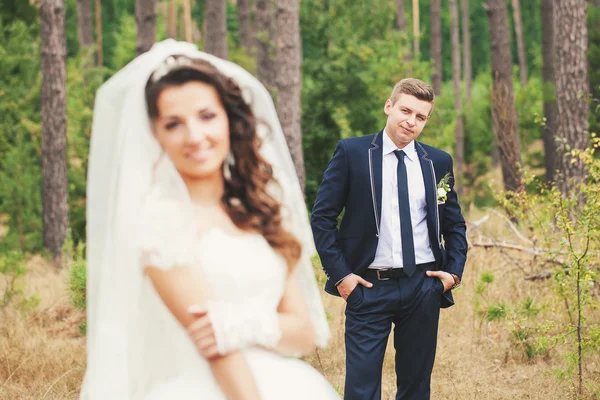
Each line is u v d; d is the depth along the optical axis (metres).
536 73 31.98
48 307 7.65
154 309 1.75
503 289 7.20
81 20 26.69
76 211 13.86
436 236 4.00
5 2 15.43
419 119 3.91
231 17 40.28
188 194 1.72
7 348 6.28
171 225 1.62
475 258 7.91
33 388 5.66
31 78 15.16
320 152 13.35
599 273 5.59
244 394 1.58
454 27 26.50
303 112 13.30
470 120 20.58
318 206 4.02
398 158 3.97
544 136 15.84
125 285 1.65
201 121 1.68
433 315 4.00
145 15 12.98
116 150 1.72
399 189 3.95
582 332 5.37
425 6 50.28
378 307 3.93
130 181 1.66
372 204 3.94
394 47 13.72
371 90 13.23
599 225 5.04
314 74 13.38
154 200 1.65
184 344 1.77
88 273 1.79
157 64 1.70
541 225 6.22
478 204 19.19
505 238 8.82
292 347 1.78
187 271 1.60
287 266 1.81
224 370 1.60
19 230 13.34
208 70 1.71
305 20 13.59
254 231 1.77
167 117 1.67
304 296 1.89
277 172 1.87
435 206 3.98
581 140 10.06
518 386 5.55
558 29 10.29
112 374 1.68
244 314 1.64
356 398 3.89
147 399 1.73
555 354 6.13
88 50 17.58
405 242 3.93
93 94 15.20
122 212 1.65
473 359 6.16
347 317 4.04
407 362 4.04
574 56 10.12
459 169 20.58
